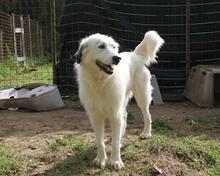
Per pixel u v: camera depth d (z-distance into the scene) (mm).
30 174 2641
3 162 2756
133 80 3232
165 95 5191
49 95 4641
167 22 5293
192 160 2832
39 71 8945
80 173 2631
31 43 11367
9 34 9445
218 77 5238
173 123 3932
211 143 3154
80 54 2695
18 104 4648
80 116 4309
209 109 4629
